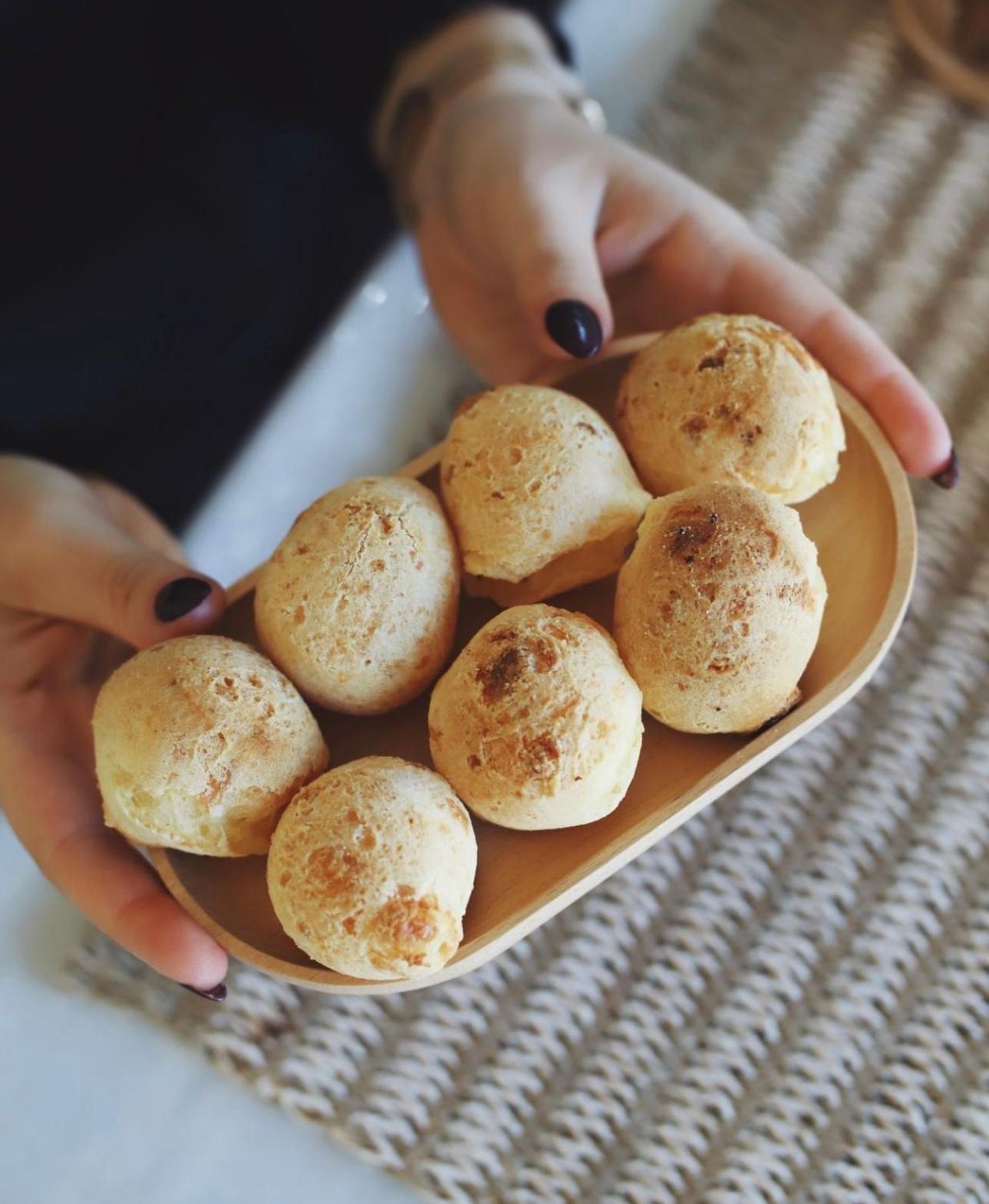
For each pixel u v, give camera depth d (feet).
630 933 1.47
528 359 1.66
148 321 1.84
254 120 1.92
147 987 1.49
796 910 1.46
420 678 1.27
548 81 1.74
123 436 1.85
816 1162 1.38
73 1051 1.48
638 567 1.23
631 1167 1.38
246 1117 1.45
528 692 1.18
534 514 1.25
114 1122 1.45
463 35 1.76
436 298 1.73
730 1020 1.42
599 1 1.94
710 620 1.20
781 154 1.82
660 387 1.31
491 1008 1.45
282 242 1.90
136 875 1.33
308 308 1.90
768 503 1.23
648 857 1.49
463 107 1.68
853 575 1.37
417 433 1.72
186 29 1.90
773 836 1.49
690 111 1.87
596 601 1.34
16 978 1.52
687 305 1.59
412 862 1.15
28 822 1.40
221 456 1.85
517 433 1.27
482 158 1.58
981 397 1.66
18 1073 1.48
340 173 1.95
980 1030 1.41
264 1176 1.43
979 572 1.57
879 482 1.38
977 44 1.81
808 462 1.30
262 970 1.23
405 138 1.81
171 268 1.85
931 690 1.53
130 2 1.84
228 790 1.21
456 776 1.21
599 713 1.19
